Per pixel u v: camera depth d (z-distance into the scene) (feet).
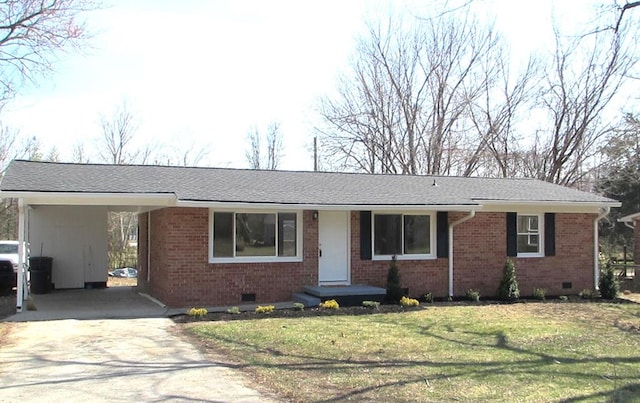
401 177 65.00
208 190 47.83
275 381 23.49
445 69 107.14
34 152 110.93
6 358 27.81
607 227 107.04
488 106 106.32
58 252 61.87
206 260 47.03
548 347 31.01
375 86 111.24
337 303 45.96
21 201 42.42
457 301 53.01
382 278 53.42
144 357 28.09
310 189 53.42
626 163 103.19
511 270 54.34
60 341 32.22
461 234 56.08
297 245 50.39
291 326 37.35
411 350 29.96
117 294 56.59
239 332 34.94
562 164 100.94
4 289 60.08
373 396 21.35
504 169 105.60
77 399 20.89
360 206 49.47
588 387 22.58
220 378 23.99
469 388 22.47
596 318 42.86
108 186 44.73
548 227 59.16
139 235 61.52
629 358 28.22
